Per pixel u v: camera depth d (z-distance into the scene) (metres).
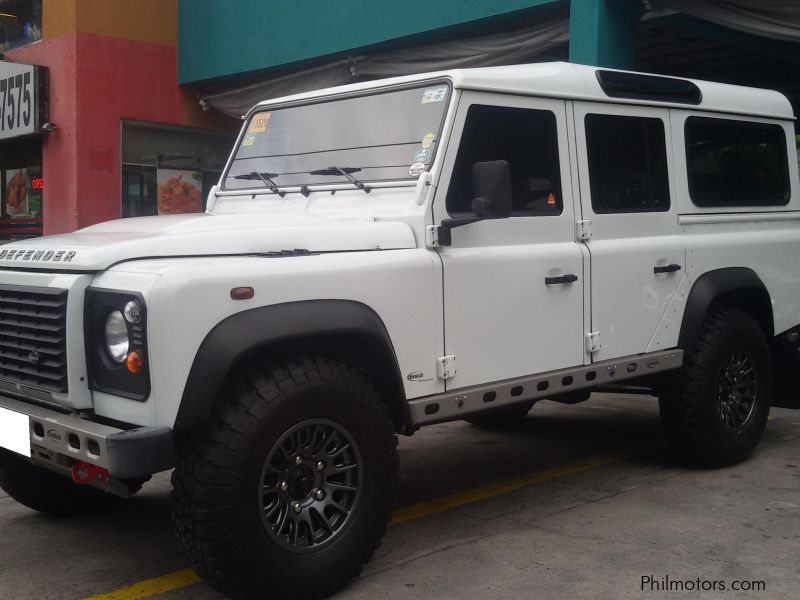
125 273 3.06
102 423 3.16
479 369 3.81
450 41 9.38
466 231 3.79
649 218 4.59
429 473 5.11
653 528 4.01
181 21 12.34
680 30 8.77
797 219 5.59
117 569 3.65
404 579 3.47
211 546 2.96
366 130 4.10
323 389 3.21
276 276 3.14
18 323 3.34
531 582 3.41
